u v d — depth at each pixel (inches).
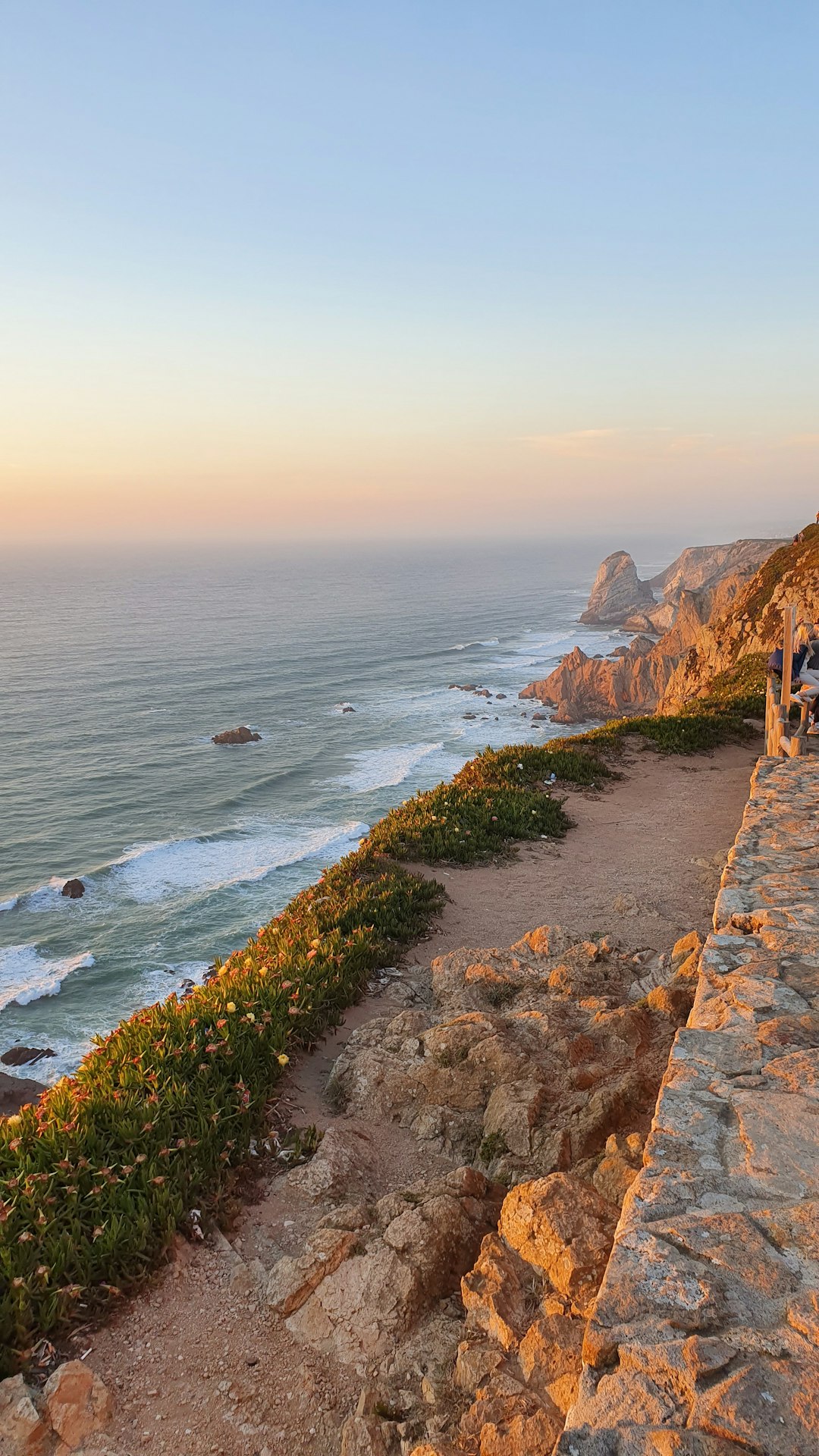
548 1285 175.0
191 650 6417.3
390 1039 314.2
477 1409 148.2
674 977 319.9
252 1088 277.0
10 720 3949.3
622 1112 245.4
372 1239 206.5
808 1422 99.2
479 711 3991.1
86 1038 1366.9
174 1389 170.9
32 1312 183.2
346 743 3425.2
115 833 2410.2
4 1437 154.8
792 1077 178.7
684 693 2023.9
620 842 574.6
